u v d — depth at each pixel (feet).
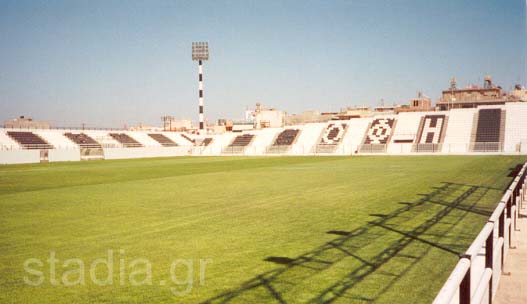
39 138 224.12
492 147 193.36
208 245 29.63
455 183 65.51
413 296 19.04
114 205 50.29
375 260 24.93
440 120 223.51
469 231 32.04
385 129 232.12
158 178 89.35
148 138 274.98
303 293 19.76
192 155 248.52
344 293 19.62
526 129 197.98
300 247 28.48
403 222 36.14
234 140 265.34
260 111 317.63
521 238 26.99
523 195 39.68
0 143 203.62
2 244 30.99
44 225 38.17
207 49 288.92
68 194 62.39
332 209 44.14
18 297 20.13
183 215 42.34
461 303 11.41
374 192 57.36
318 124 260.62
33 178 93.86
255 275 22.66
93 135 252.62
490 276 15.25
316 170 104.94
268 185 70.38
